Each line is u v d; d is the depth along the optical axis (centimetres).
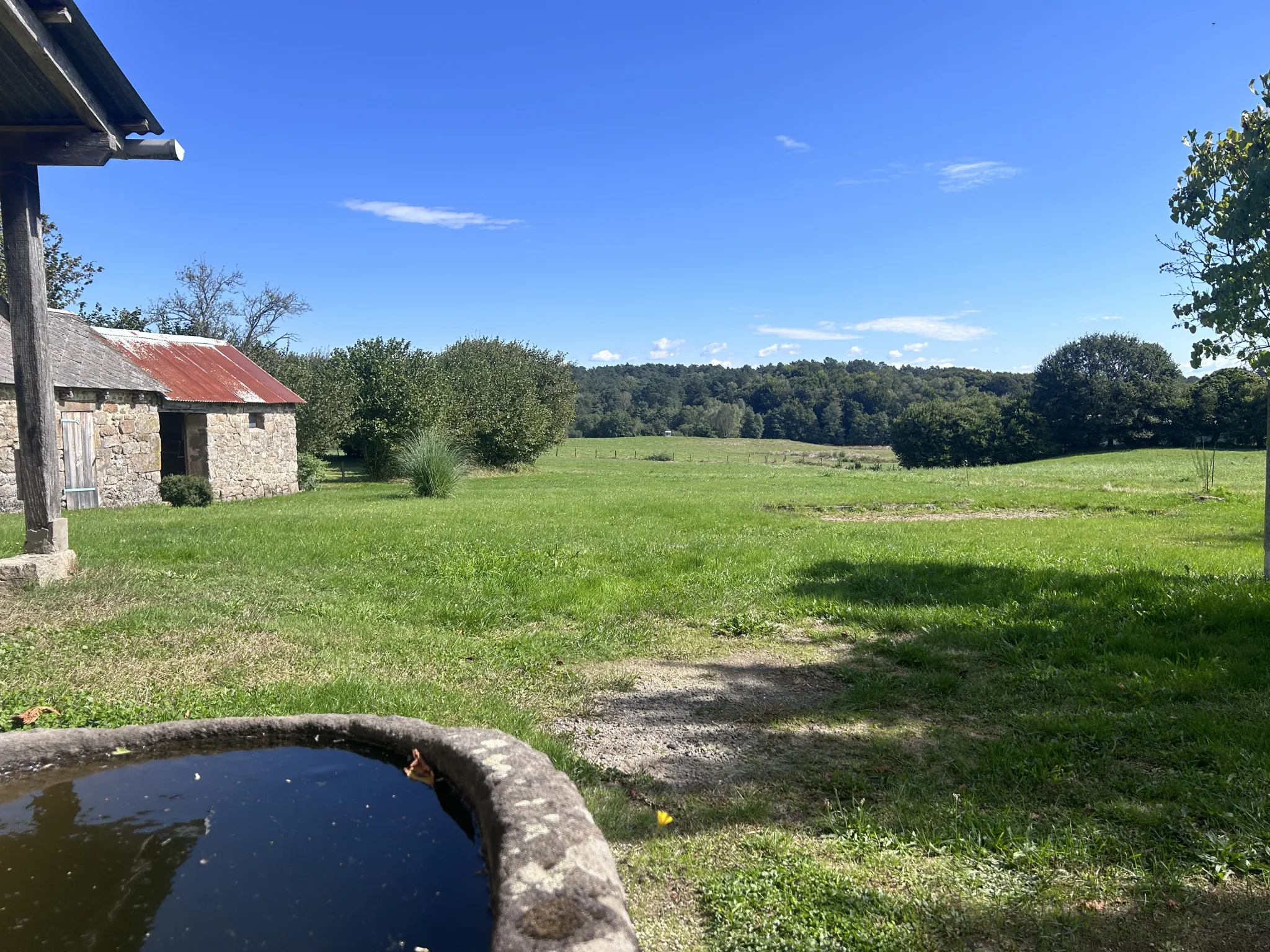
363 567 786
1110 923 230
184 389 1819
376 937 162
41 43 516
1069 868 259
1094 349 5588
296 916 166
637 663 518
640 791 323
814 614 648
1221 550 966
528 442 3512
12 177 641
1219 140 668
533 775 197
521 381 3803
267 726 253
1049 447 5431
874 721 410
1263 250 641
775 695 455
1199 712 394
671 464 4669
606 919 142
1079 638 537
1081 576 753
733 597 698
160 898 176
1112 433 5394
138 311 3641
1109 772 332
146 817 212
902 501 1758
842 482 2519
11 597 596
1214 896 244
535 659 511
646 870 259
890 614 625
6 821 211
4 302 680
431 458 1939
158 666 453
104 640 495
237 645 500
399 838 200
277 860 189
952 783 328
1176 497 1773
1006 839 277
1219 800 300
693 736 389
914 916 232
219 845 197
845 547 1010
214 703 387
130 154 658
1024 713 410
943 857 267
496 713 395
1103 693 435
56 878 184
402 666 482
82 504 1494
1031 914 233
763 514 1438
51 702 379
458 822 209
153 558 790
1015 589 707
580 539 1034
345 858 190
